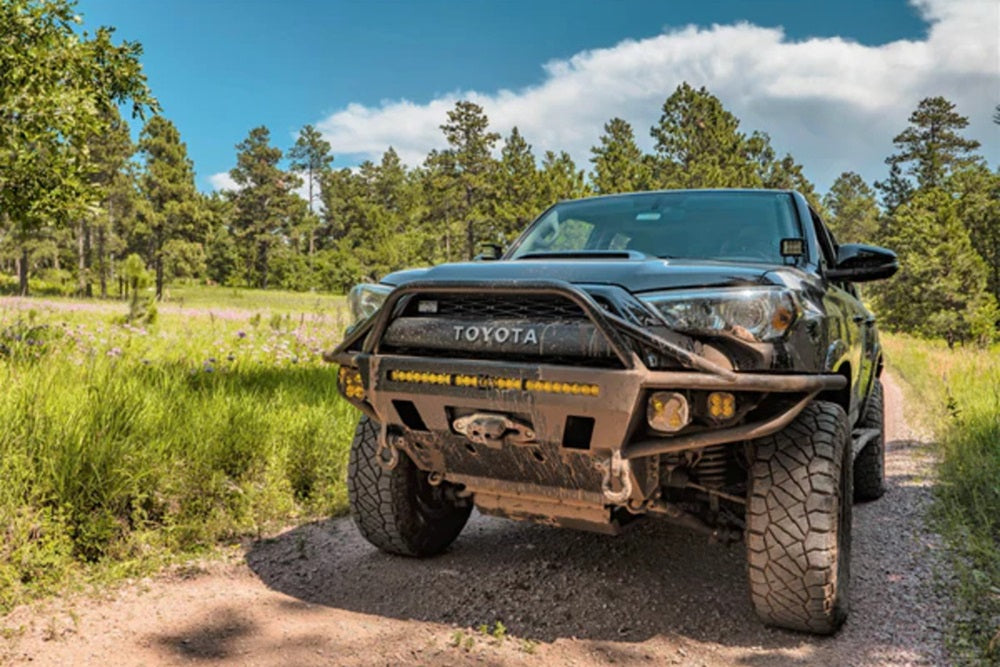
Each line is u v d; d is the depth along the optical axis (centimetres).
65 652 304
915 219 4747
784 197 455
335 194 14850
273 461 541
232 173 12938
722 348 303
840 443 331
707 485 357
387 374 337
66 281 8812
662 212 457
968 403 959
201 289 9775
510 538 467
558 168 6762
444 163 11831
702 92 7256
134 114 1120
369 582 393
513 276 332
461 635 328
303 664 302
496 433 317
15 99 973
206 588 382
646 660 311
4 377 573
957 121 9812
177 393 641
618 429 298
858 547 454
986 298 4200
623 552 441
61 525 397
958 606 359
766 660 311
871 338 555
